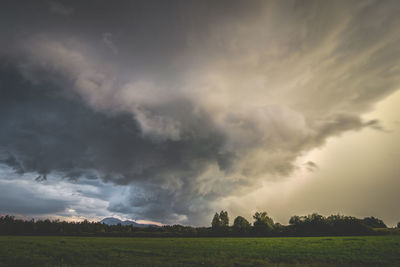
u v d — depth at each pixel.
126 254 28.89
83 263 21.06
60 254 28.47
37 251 31.41
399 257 23.12
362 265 19.66
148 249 35.72
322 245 38.16
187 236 91.38
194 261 22.20
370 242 40.09
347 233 73.44
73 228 126.19
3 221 119.50
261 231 87.75
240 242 51.75
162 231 112.00
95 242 53.28
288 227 88.38
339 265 19.64
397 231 69.94
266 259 24.12
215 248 37.06
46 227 118.75
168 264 20.17
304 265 19.16
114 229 134.62
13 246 38.50
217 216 129.25
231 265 19.92
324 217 84.31
